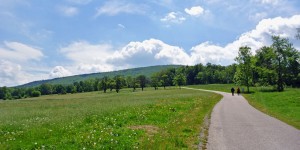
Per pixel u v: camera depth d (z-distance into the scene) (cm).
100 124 2050
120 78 17962
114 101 5769
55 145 1378
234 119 2394
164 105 3581
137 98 6700
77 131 1777
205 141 1474
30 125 2153
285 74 9225
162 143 1310
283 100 4359
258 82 9644
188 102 4303
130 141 1414
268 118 2477
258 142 1460
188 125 1942
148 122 2172
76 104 5550
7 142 1484
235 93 8638
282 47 9206
